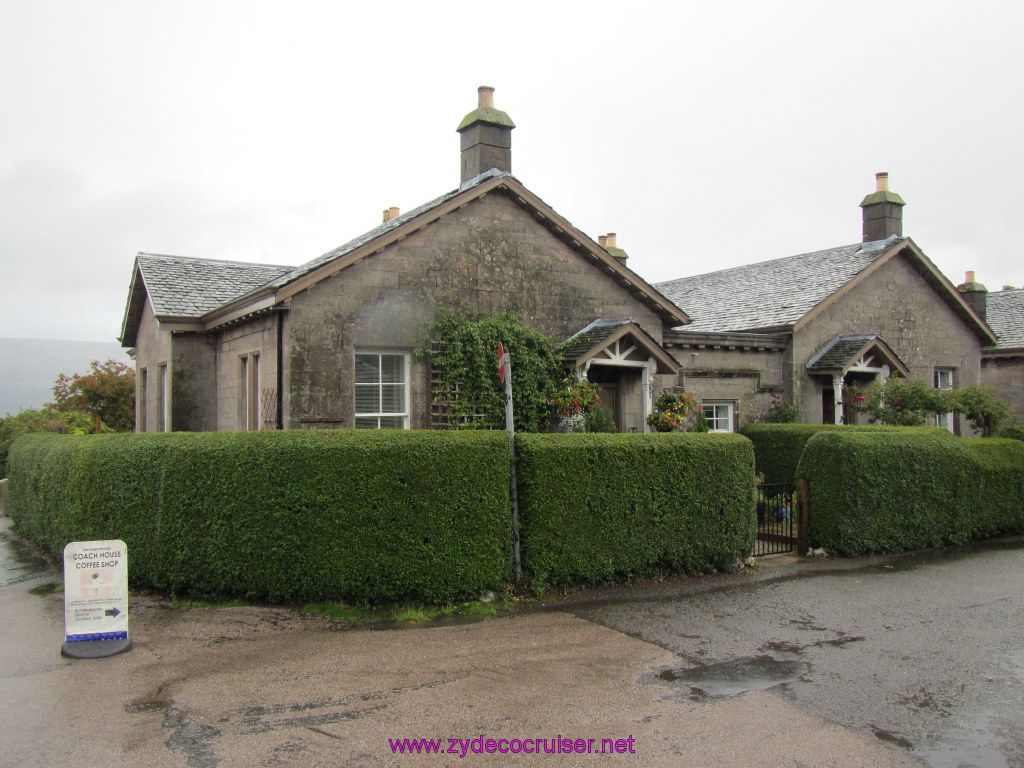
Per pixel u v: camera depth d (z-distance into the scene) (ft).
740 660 23.65
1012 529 45.91
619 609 29.22
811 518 39.83
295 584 28.14
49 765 16.37
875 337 63.26
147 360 63.77
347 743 17.56
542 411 47.01
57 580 34.88
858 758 17.29
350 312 41.73
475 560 28.81
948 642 25.68
